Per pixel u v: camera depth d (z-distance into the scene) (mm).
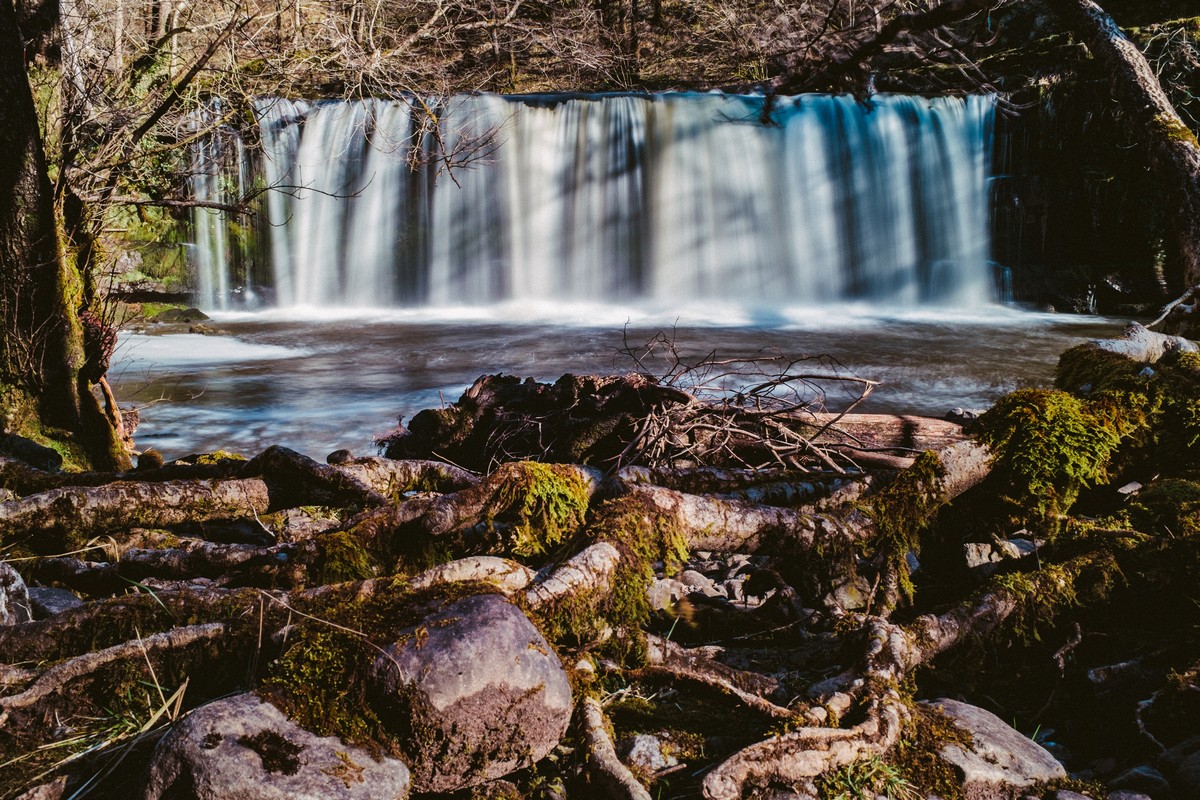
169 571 3303
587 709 2516
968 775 2480
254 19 9930
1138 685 2996
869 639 2916
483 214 19922
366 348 14469
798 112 19906
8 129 5719
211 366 12773
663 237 20250
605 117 20062
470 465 5090
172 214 18859
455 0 14188
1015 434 3658
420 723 2152
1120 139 18578
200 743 2004
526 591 2729
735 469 4324
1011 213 19906
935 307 20188
